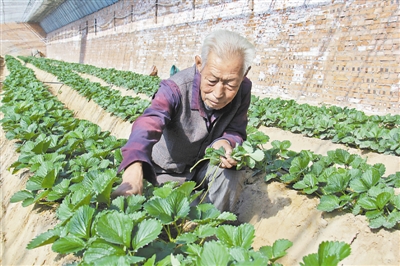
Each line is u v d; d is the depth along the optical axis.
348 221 3.47
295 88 12.83
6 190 5.24
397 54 9.90
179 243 2.32
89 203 2.67
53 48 55.84
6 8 45.06
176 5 19.95
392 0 9.97
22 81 14.74
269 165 4.72
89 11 35.72
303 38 12.47
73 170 3.78
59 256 2.93
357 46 10.88
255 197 4.44
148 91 13.25
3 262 3.71
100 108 11.03
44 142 4.43
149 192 3.10
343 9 11.20
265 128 8.81
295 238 3.74
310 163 5.57
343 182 3.78
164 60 21.56
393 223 3.15
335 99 11.52
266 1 13.83
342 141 7.03
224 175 3.48
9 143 6.68
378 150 6.49
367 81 10.65
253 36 14.51
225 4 16.00
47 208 3.68
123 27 27.72
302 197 4.05
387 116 8.69
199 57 2.99
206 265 1.79
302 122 8.12
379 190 3.50
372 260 3.10
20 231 3.82
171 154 3.57
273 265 2.10
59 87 18.30
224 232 2.27
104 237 2.04
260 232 4.09
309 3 12.20
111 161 4.25
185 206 2.47
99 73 22.73
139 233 2.15
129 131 8.23
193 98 3.15
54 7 44.50
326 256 1.76
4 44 57.69
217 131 3.47
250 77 14.64
